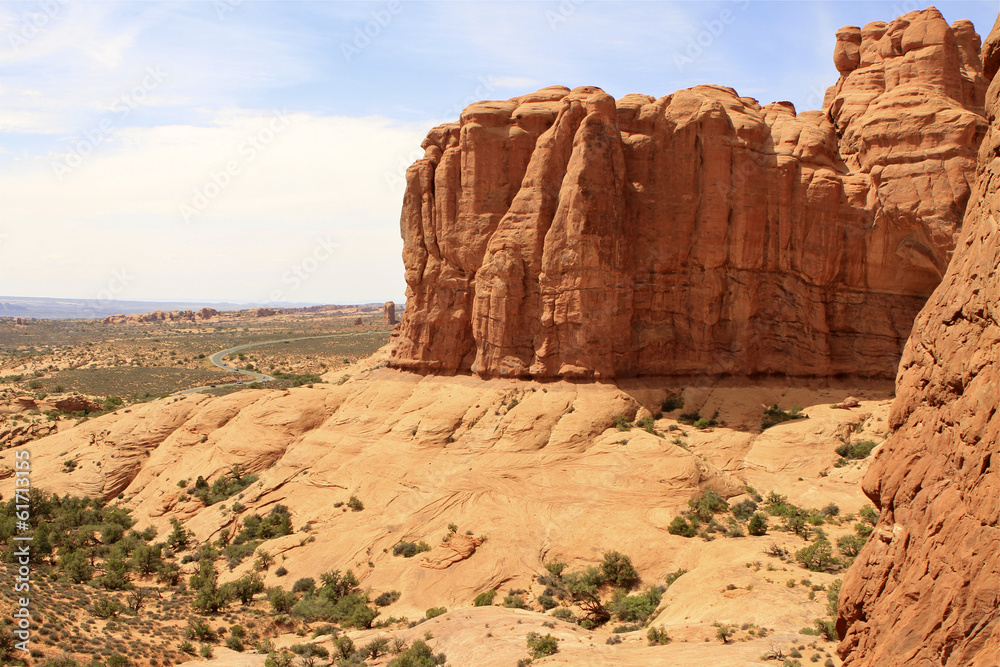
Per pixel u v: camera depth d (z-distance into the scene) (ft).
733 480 140.67
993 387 43.75
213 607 120.16
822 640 76.48
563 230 165.99
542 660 82.84
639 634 91.76
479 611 107.86
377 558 132.16
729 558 110.52
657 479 136.36
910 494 50.44
